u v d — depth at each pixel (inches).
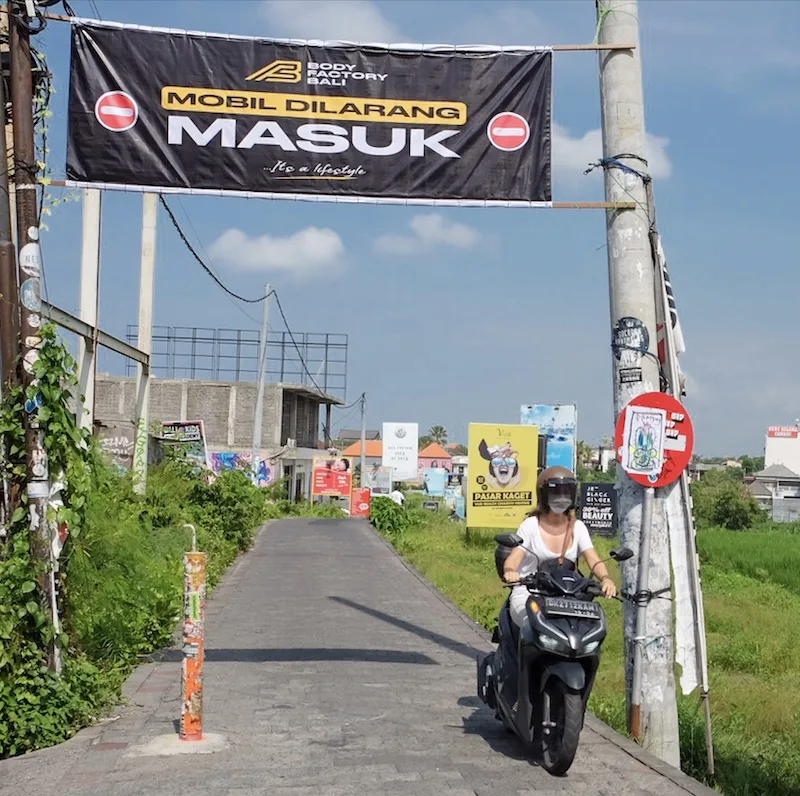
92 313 655.8
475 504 1111.6
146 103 322.3
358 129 328.8
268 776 242.1
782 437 5561.0
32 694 276.8
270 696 333.4
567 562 257.8
